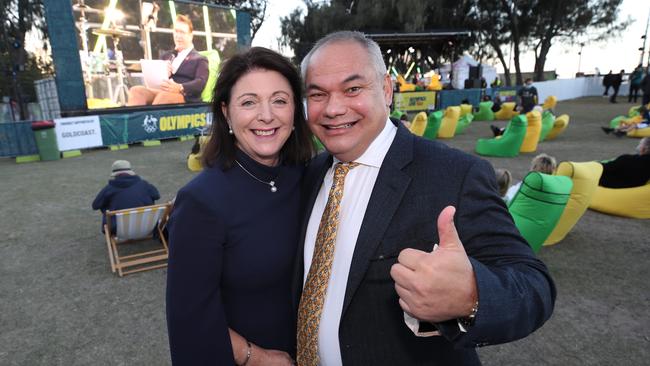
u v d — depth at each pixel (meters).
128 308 3.22
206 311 1.17
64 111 12.10
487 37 29.17
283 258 1.28
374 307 1.05
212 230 1.17
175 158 10.07
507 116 17.56
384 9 24.44
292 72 1.27
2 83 21.81
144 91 13.41
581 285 3.35
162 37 13.58
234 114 1.25
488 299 0.76
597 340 2.62
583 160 8.50
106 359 2.59
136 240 4.64
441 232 0.80
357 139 1.14
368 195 1.15
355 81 1.11
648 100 16.31
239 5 27.55
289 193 1.35
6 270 3.95
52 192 6.94
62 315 3.12
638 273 3.53
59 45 11.70
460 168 1.03
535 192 3.56
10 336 2.85
